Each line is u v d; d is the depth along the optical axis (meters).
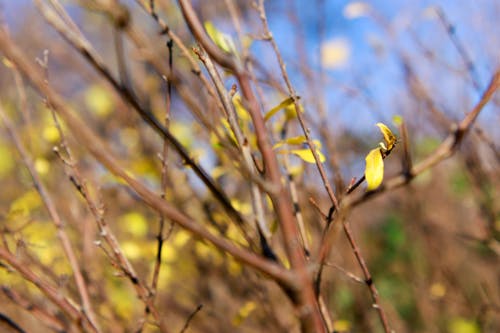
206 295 0.99
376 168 0.59
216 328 0.95
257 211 0.68
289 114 0.74
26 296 0.80
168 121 0.66
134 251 0.86
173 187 0.83
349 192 0.61
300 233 0.69
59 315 0.77
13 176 0.98
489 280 1.23
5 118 0.75
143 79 0.99
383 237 1.41
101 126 1.07
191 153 0.81
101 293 0.81
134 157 0.95
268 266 0.50
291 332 0.81
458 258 1.30
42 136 0.90
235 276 0.95
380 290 1.32
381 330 1.12
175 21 0.80
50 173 0.89
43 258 0.81
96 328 0.67
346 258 1.08
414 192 1.19
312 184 0.82
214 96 0.66
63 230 0.72
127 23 0.56
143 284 0.74
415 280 1.25
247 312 0.78
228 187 0.86
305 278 0.50
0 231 0.70
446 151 0.65
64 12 0.59
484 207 0.96
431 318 1.20
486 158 0.97
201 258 0.98
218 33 0.64
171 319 0.93
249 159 0.62
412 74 0.97
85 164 0.88
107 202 0.96
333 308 0.93
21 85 0.80
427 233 1.19
